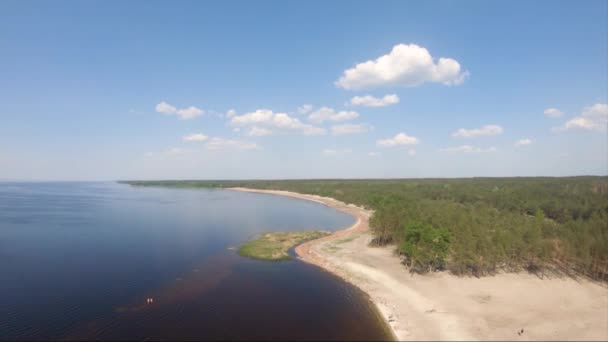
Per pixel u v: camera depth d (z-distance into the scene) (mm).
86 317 45000
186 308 48188
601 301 50062
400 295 52719
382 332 42000
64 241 89000
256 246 82688
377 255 74938
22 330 41375
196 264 69125
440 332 41562
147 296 52250
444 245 61875
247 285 57594
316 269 66562
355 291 55156
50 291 53719
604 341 39688
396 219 83188
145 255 75438
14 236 95062
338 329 42656
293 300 51406
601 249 57188
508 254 60906
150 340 39594
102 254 76000
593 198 117500
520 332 41531
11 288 54906
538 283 56156
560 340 39844
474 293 52812
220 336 40688
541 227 70000
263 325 43500
